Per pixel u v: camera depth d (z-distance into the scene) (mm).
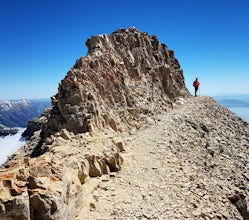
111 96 30391
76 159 17141
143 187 17688
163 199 16875
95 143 21125
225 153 32531
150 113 34781
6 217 10438
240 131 43500
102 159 18891
